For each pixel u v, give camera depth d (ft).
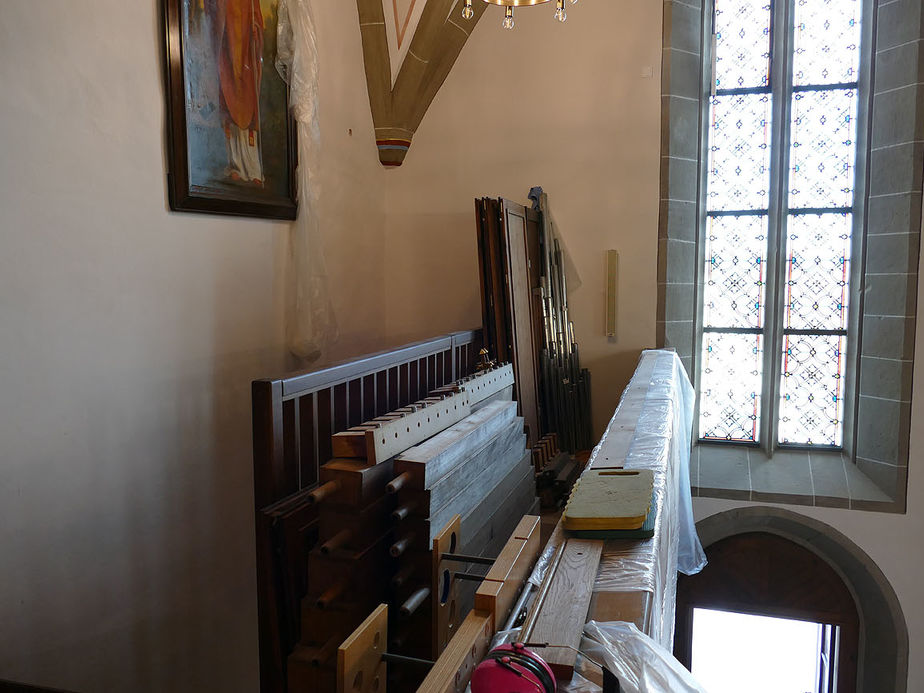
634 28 21.70
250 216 15.80
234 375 15.46
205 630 14.35
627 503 7.30
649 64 21.67
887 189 21.31
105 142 11.80
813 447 23.57
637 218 22.07
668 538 8.86
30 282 10.51
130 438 12.48
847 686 23.08
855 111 22.59
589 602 5.56
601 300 22.52
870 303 21.98
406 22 21.48
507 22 12.30
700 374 24.25
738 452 23.79
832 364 23.25
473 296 23.27
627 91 21.88
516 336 18.21
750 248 23.58
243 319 15.79
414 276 23.71
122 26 12.07
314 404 11.03
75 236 11.27
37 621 10.64
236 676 15.34
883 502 21.42
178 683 13.57
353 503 8.20
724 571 23.75
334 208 20.13
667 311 22.16
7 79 10.07
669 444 10.70
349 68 20.90
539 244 21.72
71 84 11.10
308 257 17.92
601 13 21.93
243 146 15.42
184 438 13.84
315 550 8.29
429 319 23.67
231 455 15.30
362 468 8.37
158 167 13.02
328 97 19.63
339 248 20.52
